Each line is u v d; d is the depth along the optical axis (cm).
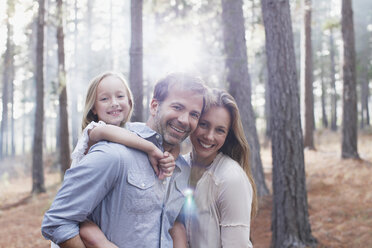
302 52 1814
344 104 1440
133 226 183
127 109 248
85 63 2412
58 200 173
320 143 2144
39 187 1445
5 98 3155
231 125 240
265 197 962
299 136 592
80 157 209
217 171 228
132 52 668
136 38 669
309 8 1595
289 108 585
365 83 3606
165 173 194
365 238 691
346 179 1152
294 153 590
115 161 179
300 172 597
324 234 736
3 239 877
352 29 1439
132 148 190
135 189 183
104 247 171
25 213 1126
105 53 2536
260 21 1161
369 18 3447
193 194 231
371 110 5197
